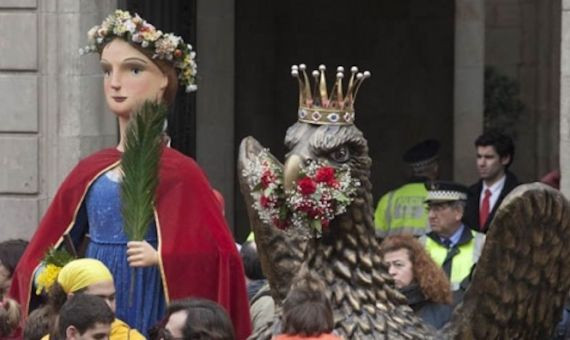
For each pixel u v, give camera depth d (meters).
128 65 14.46
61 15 20.00
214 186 24.78
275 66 26.36
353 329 11.40
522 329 11.80
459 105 24.78
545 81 26.55
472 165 24.77
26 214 20.16
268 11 26.27
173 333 12.05
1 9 20.03
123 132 14.61
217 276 14.24
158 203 14.27
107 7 20.08
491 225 11.50
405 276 13.91
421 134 26.33
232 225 24.91
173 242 14.13
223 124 24.78
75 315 11.98
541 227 11.54
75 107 20.06
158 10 20.70
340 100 11.47
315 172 11.40
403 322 11.53
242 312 14.27
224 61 24.80
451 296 14.00
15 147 20.09
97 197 14.39
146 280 14.30
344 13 26.39
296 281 11.45
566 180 18.52
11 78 20.08
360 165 11.51
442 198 16.88
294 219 11.53
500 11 26.98
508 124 26.67
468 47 24.70
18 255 15.30
